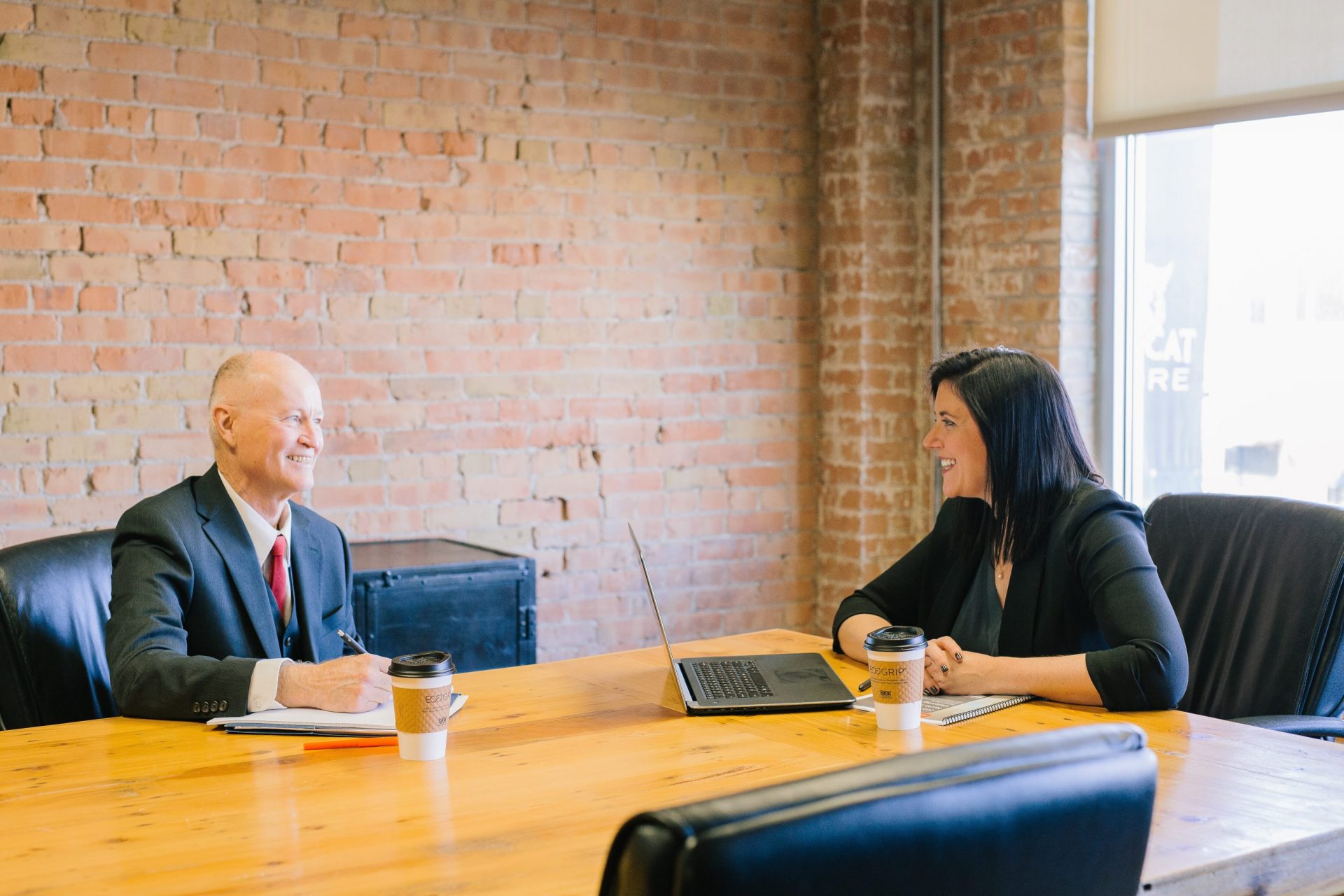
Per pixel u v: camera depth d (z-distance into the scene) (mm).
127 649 1957
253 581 2176
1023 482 2182
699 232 4379
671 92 4297
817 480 4656
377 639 3250
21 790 1572
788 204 4543
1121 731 979
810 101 4559
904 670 1803
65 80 3416
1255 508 2410
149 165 3527
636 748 1740
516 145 4035
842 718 1903
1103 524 2109
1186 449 3973
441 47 3898
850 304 4473
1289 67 3574
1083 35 4031
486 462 4039
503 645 3428
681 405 4379
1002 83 4191
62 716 2113
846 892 825
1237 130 3781
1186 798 1489
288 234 3713
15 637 2068
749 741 1774
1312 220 3605
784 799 815
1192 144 3904
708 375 4422
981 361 2252
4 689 2068
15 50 3359
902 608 2471
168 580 2074
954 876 870
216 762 1685
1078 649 2152
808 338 4609
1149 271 4043
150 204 3533
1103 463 4164
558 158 4105
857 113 4402
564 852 1337
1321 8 3494
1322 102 3498
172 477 3596
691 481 4414
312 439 2260
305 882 1262
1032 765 908
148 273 3541
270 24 3656
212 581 2127
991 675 1974
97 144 3463
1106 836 951
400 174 3861
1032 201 4129
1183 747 1708
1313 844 1366
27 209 3395
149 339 3551
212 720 1845
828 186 4535
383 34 3811
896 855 840
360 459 3846
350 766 1659
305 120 3721
